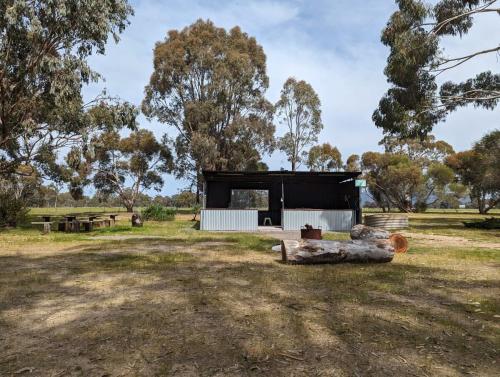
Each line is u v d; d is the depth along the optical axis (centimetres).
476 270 808
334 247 865
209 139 3997
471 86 2245
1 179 2595
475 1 1917
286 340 390
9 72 1984
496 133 3209
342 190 2255
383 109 2244
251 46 4584
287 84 5038
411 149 6056
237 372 319
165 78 4219
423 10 1881
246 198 2386
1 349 368
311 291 599
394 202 5816
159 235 1681
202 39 4309
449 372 321
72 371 321
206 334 406
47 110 2100
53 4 1762
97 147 2236
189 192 5091
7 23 1711
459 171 5431
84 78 1934
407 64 1938
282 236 1620
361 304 527
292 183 2348
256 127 4269
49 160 3094
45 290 608
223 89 4112
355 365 333
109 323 441
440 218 3578
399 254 1074
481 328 430
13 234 1728
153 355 353
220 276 722
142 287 628
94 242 1362
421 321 455
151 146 5094
